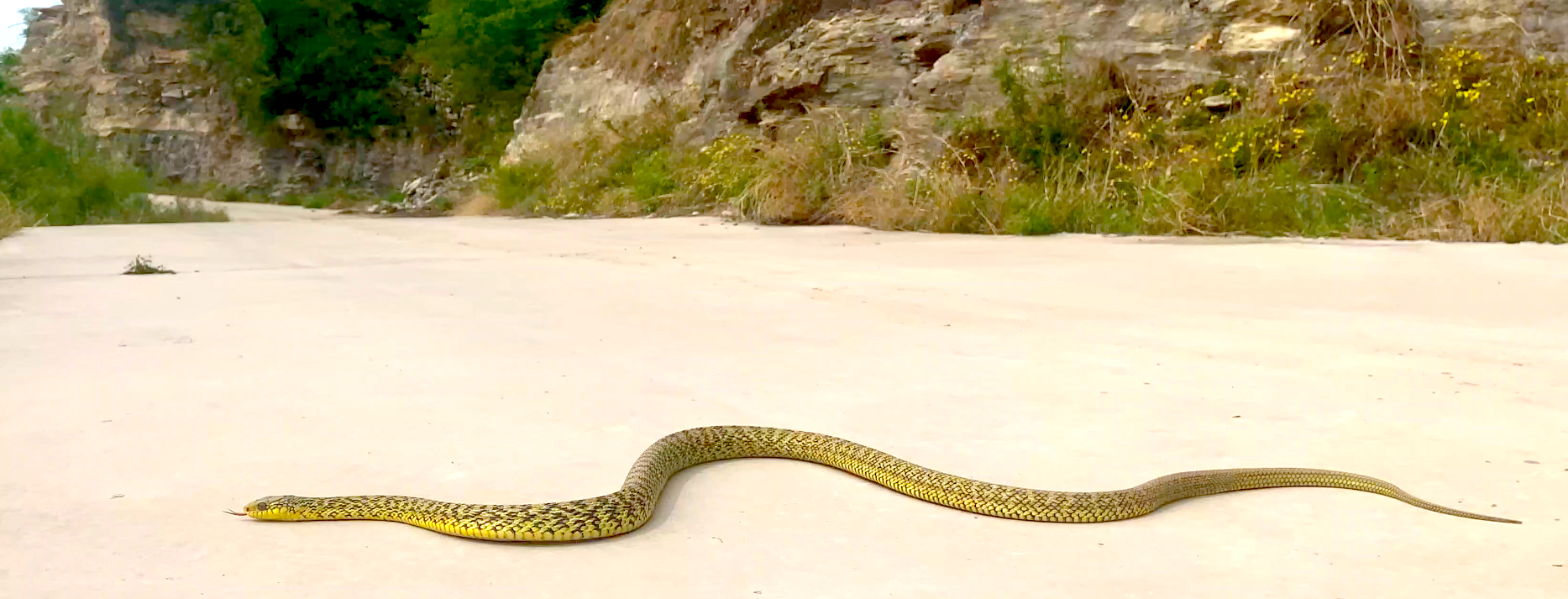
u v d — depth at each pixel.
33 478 3.93
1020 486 3.84
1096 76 19.67
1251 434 4.50
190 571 3.06
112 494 3.75
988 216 16.30
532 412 4.96
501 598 2.89
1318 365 5.91
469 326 7.54
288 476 3.96
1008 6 21.80
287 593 2.90
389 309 8.45
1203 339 6.76
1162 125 18.34
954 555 3.21
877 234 16.08
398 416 4.88
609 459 4.19
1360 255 11.34
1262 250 12.05
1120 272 10.38
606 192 26.36
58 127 31.75
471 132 50.44
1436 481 3.83
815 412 4.95
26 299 9.25
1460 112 16.45
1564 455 4.11
